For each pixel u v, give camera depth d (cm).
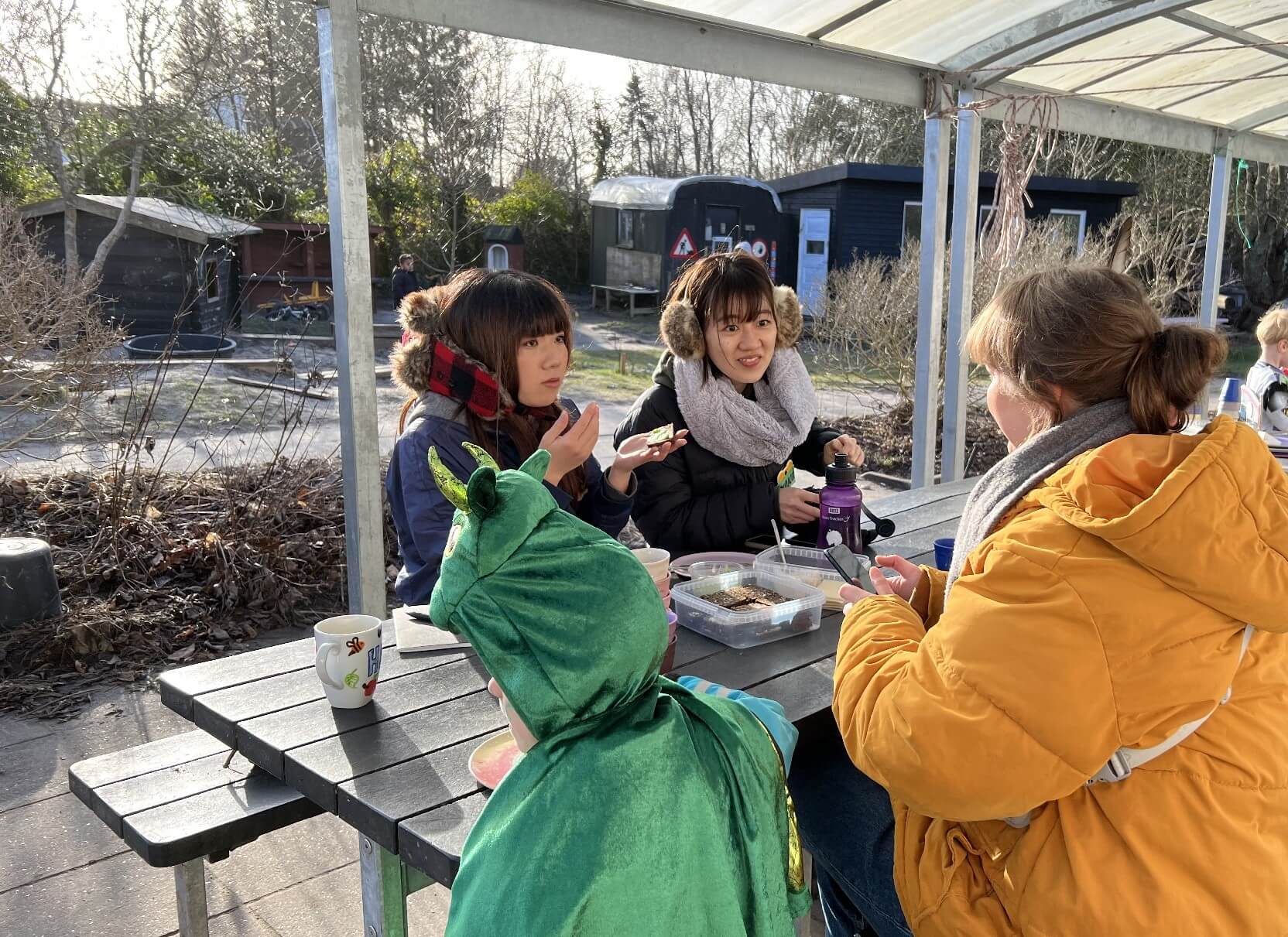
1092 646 103
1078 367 119
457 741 145
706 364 265
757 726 121
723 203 1764
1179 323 122
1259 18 439
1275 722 112
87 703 325
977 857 122
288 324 1438
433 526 187
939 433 766
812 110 2670
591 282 2097
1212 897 107
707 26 346
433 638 182
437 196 1877
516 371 197
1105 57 458
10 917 220
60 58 1130
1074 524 106
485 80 2047
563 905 91
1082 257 927
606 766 96
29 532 452
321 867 244
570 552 98
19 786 274
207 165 1484
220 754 178
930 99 435
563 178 2492
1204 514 100
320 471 533
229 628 386
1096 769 105
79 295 509
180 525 451
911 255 963
